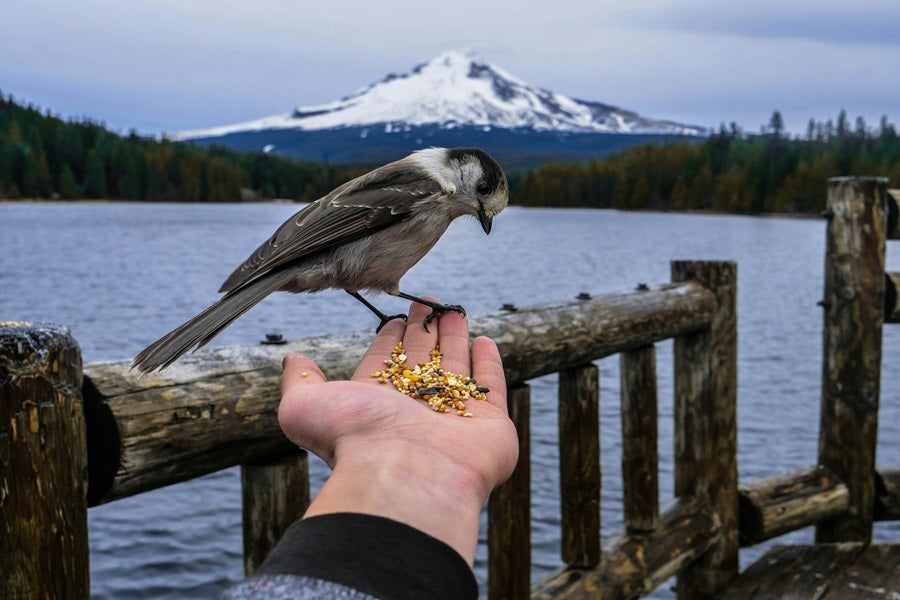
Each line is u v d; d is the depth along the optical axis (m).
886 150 137.00
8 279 41.38
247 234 84.69
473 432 1.72
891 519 6.17
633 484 5.20
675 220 140.62
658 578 5.05
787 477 5.97
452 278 47.22
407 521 1.33
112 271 46.66
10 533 2.35
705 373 5.53
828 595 5.30
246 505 3.37
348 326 27.89
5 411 2.33
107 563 9.48
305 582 1.09
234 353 3.14
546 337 4.29
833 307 5.99
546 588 4.70
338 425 1.70
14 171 165.00
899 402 17.38
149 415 2.71
